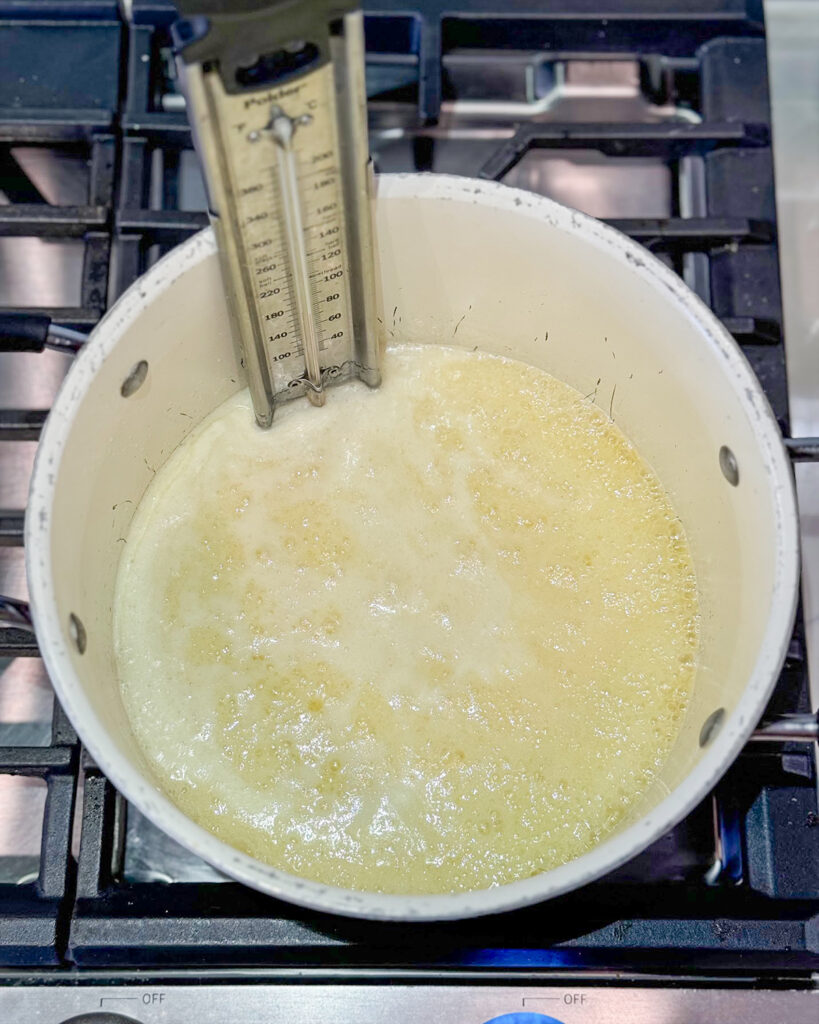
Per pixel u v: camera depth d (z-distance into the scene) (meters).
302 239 0.29
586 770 0.34
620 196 0.45
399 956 0.35
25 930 0.34
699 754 0.30
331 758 0.34
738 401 0.30
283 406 0.38
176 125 0.42
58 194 0.45
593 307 0.34
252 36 0.24
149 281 0.30
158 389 0.34
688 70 0.46
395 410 0.38
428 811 0.33
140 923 0.34
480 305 0.36
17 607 0.32
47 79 0.44
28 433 0.38
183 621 0.35
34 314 0.35
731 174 0.43
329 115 0.26
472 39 0.46
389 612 0.35
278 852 0.33
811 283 0.47
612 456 0.38
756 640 0.29
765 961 0.35
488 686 0.34
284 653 0.35
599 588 0.36
